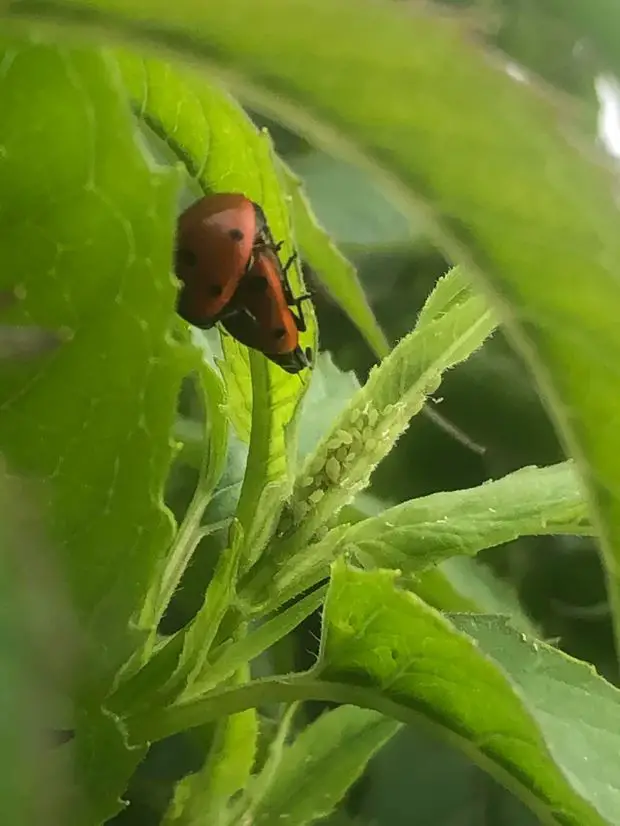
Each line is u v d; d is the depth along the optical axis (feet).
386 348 0.19
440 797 0.25
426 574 0.19
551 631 0.26
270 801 0.17
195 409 0.22
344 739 0.17
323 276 0.18
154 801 0.20
